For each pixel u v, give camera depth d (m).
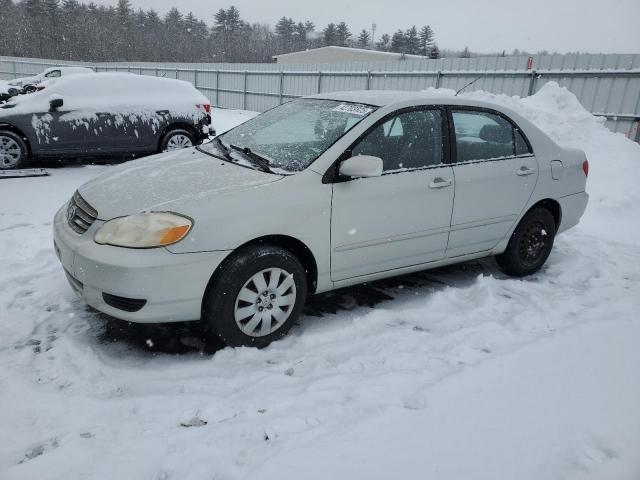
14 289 3.67
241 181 3.05
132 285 2.65
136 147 8.44
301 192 3.05
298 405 2.43
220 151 3.68
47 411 2.35
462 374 2.65
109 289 2.70
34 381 2.61
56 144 7.83
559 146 4.49
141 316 2.73
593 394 2.50
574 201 4.57
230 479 1.93
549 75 12.56
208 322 2.93
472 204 3.83
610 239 5.67
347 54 42.31
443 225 3.71
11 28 70.00
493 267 4.69
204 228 2.75
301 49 90.62
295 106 4.09
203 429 2.25
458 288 4.04
